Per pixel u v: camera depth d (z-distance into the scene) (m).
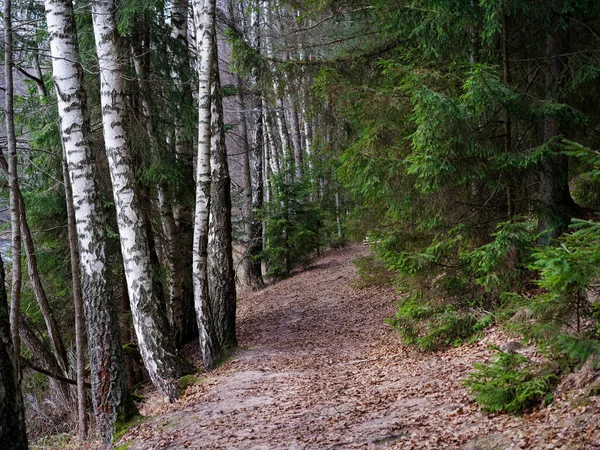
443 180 7.97
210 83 11.11
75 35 8.49
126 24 11.40
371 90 9.30
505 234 7.52
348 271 20.16
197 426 7.57
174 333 14.48
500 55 8.93
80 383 10.54
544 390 5.10
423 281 8.91
